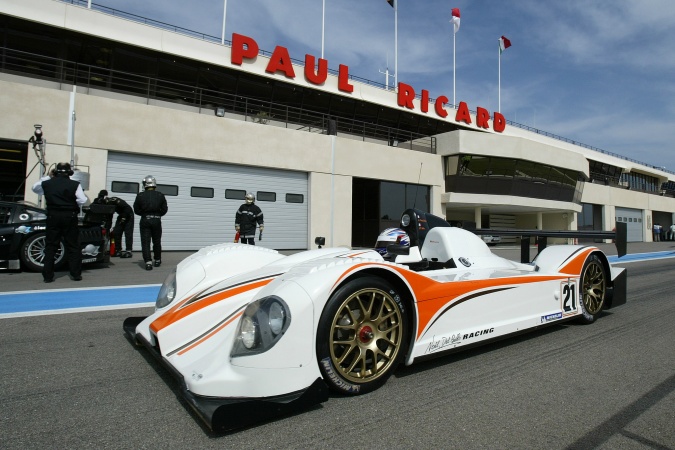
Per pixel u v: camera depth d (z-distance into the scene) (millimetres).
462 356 2910
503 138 20297
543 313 3266
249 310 1969
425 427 1874
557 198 24141
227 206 13250
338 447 1693
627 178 40188
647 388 2385
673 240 37406
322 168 15164
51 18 12664
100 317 3992
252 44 16172
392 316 2307
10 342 3174
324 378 2057
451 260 3256
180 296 2658
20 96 10133
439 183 19719
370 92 20172
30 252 6660
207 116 12750
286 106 16453
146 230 7301
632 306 4973
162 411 2031
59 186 5750
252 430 1829
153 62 14383
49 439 1760
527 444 1747
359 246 18359
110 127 11203
